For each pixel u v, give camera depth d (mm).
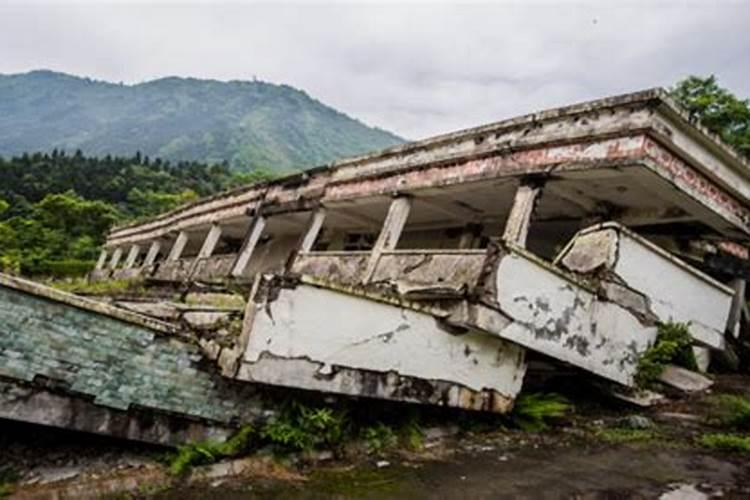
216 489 4637
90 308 4734
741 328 12117
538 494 4895
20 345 4492
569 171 8609
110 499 4352
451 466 5594
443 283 7734
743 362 10977
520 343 6746
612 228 7805
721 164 8969
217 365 5191
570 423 7348
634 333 8148
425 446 6152
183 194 60625
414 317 6234
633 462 5828
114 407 4793
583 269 7977
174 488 4605
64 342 4652
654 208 9797
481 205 12086
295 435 5320
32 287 4535
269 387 5500
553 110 9023
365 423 6094
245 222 18828
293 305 5301
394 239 11469
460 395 6637
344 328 5656
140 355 4941
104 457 4848
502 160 9695
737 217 9547
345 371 5660
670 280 8688
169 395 5035
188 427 5117
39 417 4504
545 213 11812
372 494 4746
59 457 4711
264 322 5125
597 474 5445
